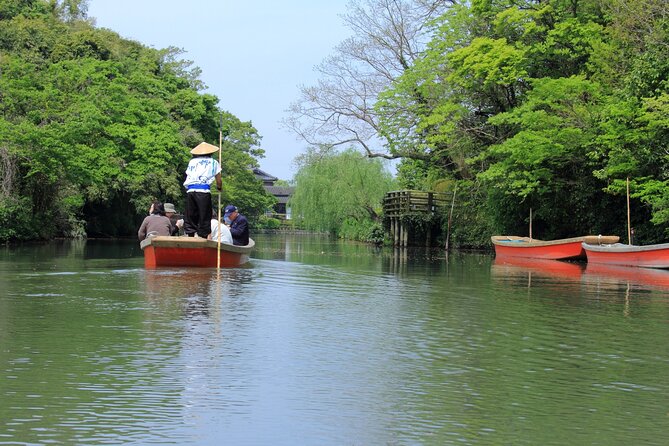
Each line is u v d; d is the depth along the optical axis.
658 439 4.96
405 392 6.02
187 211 16.50
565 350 7.86
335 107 38.53
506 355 7.54
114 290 11.72
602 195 28.17
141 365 6.64
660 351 7.87
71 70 41.06
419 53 37.88
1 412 5.21
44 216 36.69
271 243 42.88
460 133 34.19
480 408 5.62
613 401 5.88
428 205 41.97
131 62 53.28
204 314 9.51
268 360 7.00
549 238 32.47
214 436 4.87
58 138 33.19
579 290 14.41
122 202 48.09
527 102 29.08
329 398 5.79
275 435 4.91
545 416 5.43
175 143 44.84
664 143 23.05
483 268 21.33
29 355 6.93
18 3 52.84
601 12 30.50
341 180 52.91
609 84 27.70
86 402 5.50
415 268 20.56
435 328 9.06
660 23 24.39
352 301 11.48
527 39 31.67
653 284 16.06
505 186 30.98
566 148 27.56
